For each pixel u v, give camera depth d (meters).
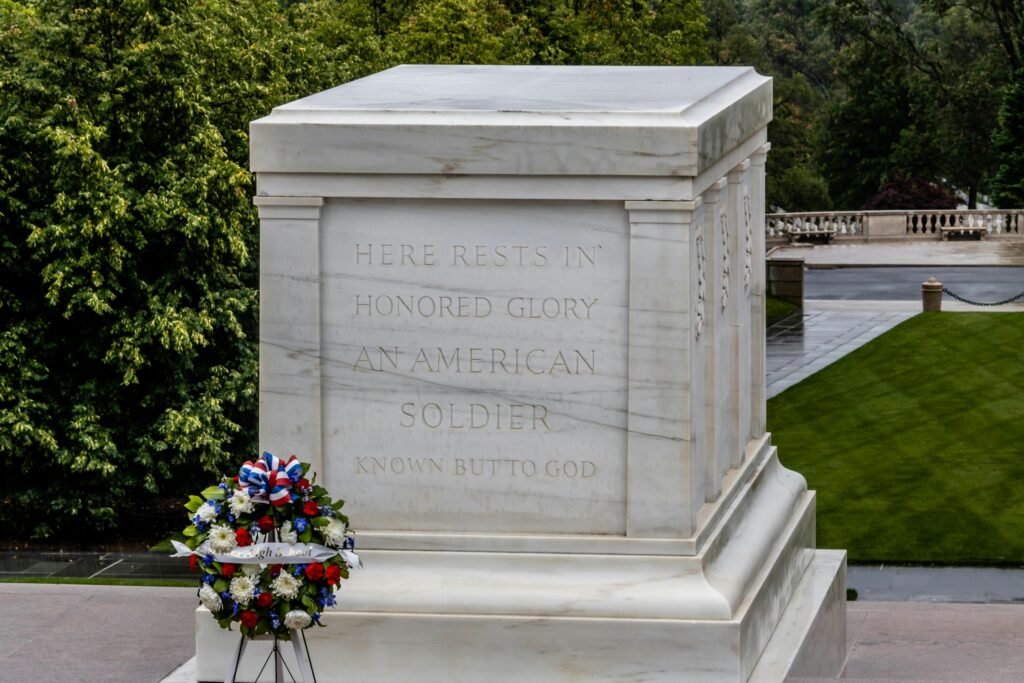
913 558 19.98
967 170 96.50
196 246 25.14
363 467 9.81
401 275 9.62
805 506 12.30
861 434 28.31
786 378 34.56
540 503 9.67
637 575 9.47
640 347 9.36
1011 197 77.94
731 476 10.95
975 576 19.11
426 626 9.43
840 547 20.59
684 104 9.45
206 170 25.14
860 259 60.38
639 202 9.19
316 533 8.21
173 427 24.52
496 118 9.28
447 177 9.37
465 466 9.72
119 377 25.44
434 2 42.28
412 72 12.15
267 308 9.70
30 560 23.02
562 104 9.52
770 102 12.06
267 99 29.39
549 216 9.42
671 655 9.27
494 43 41.09
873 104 95.31
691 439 9.43
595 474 9.59
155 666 10.38
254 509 8.19
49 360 25.19
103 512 24.77
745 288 11.42
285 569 8.14
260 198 9.57
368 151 9.38
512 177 9.30
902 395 31.69
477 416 9.68
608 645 9.30
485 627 9.38
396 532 9.76
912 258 60.12
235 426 25.34
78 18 25.02
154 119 25.38
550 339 9.53
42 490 25.09
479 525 9.74
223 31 29.28
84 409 24.73
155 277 25.64
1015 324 39.41
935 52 98.62
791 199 91.50
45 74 24.72
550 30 46.50
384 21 49.03
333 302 9.71
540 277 9.48
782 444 27.83
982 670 11.92
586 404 9.55
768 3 134.75
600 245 9.39
